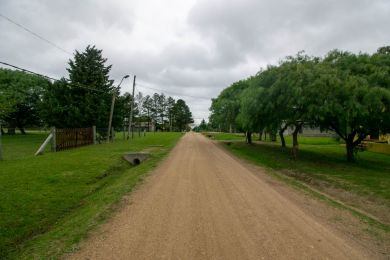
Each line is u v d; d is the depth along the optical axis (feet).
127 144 87.04
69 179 32.19
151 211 20.52
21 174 32.73
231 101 101.24
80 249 14.21
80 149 66.64
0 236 17.35
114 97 95.76
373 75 47.29
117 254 13.66
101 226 17.39
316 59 57.67
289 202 24.21
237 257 13.53
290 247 14.82
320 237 16.39
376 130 53.98
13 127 167.12
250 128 70.23
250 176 36.88
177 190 27.30
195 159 53.16
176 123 411.54
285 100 51.67
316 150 82.38
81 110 96.22
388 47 60.59
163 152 65.10
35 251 14.53
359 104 43.98
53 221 20.81
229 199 24.40
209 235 16.19
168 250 14.15
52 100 94.63
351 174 42.37
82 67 101.50
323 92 46.75
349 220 19.93
